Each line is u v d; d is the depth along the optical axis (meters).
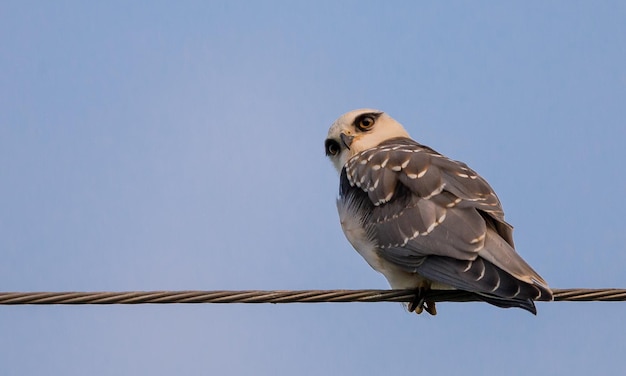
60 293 9.06
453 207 10.30
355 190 11.50
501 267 9.47
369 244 10.98
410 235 10.37
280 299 9.27
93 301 9.09
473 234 9.88
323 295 9.48
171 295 9.14
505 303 9.28
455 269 9.77
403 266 10.41
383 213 10.88
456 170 10.87
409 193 10.76
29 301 9.02
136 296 9.12
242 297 9.22
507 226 10.20
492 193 10.69
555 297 9.30
